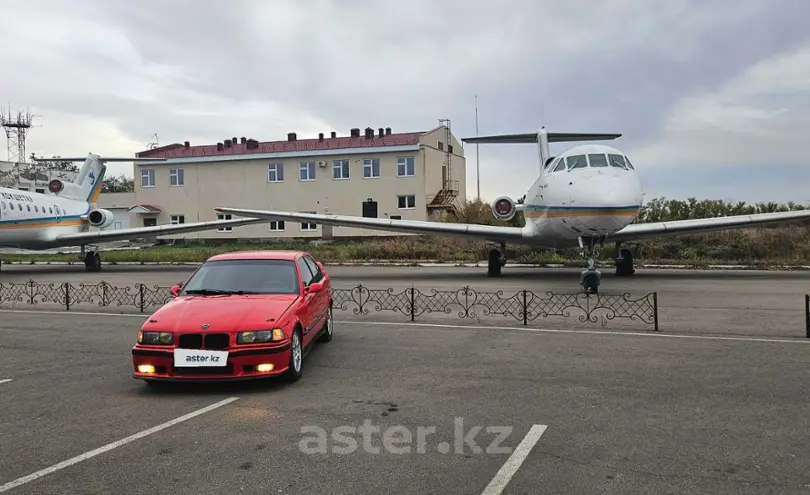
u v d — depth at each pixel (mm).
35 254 42219
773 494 3557
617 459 4129
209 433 4797
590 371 6688
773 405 5305
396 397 5781
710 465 4000
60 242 24672
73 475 3986
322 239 43094
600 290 14914
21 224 22812
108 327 10414
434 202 42719
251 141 46719
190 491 3721
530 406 5406
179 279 20344
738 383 6066
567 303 12422
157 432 4844
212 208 45219
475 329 9695
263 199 44219
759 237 27406
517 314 11203
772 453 4195
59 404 5695
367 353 7910
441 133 45000
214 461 4203
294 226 43719
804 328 9312
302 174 43500
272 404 5598
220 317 6125
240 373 5902
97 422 5121
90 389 6258
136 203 46938
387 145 41656
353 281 18438
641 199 15352
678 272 21078
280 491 3709
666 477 3818
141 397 5922
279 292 7180
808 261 24594
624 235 17641
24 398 5918
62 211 25734
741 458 4113
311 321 7367
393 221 19266
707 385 6008
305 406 5516
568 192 15133
